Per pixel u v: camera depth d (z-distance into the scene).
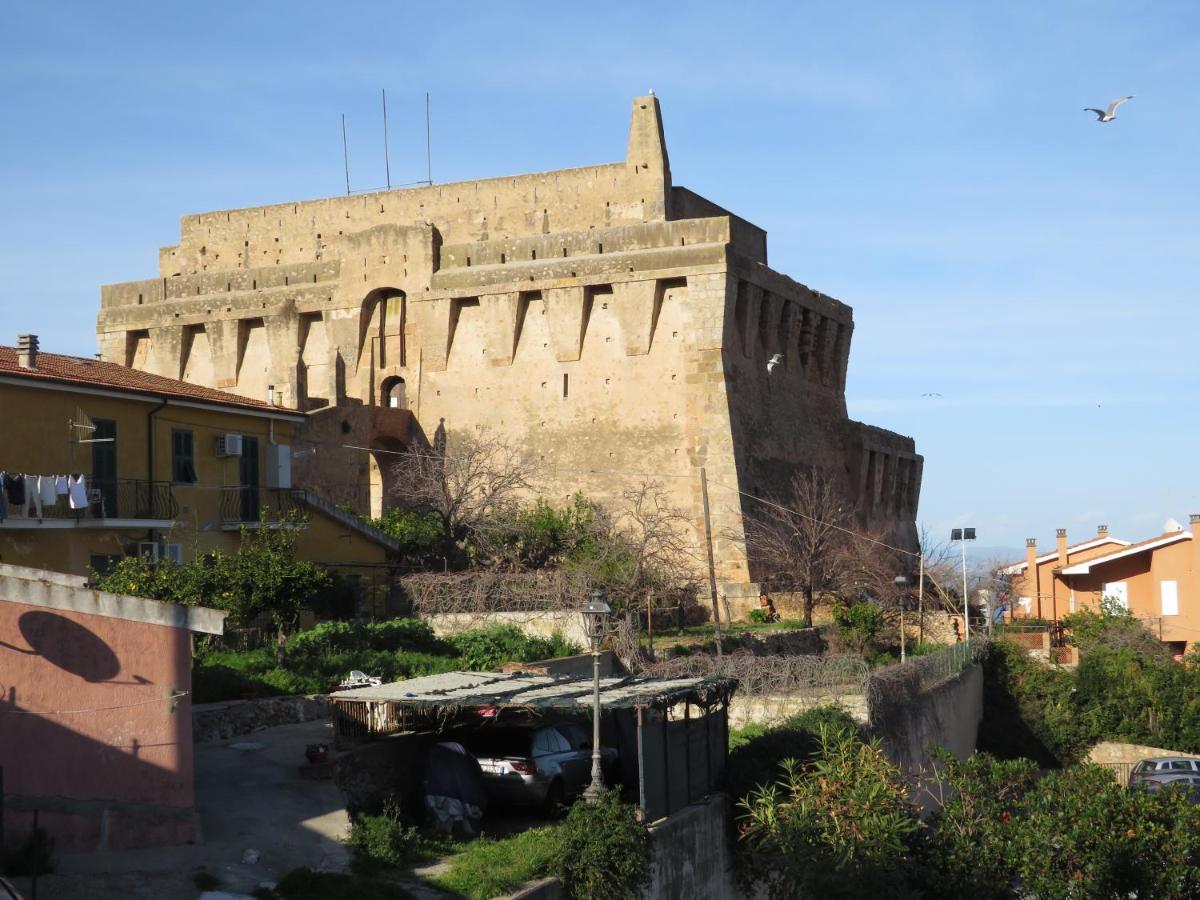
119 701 22.00
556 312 69.31
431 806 26.38
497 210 73.69
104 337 78.50
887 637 64.31
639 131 71.44
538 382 69.62
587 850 24.28
